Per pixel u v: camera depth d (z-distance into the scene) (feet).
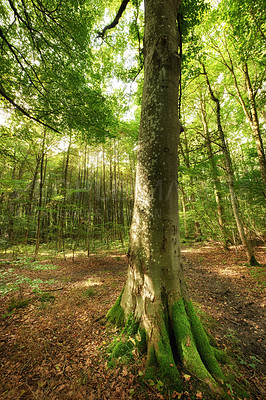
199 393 5.34
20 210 43.91
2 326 9.57
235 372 6.55
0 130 19.47
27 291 15.37
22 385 5.84
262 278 16.75
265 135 33.37
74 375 6.25
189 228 55.72
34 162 39.73
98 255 35.35
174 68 8.00
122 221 54.29
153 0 8.46
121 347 7.06
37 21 14.38
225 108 39.88
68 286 16.84
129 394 5.43
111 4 19.29
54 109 16.72
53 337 8.43
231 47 27.12
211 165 29.58
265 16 18.29
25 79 15.16
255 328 9.79
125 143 47.01
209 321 10.27
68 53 15.85
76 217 39.55
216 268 22.02
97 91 19.74
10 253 30.12
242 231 22.62
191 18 14.51
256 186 27.68
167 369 5.89
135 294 7.83
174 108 8.02
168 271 7.32
